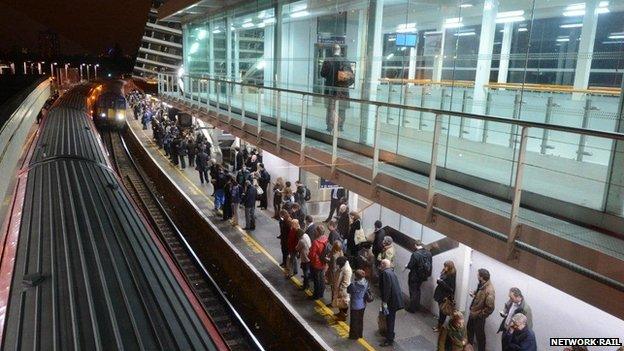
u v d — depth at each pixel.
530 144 8.33
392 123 11.36
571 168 7.39
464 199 7.01
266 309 10.04
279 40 16.41
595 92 7.13
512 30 8.80
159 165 22.05
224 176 15.31
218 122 17.98
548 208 6.60
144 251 7.48
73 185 10.81
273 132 13.36
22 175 11.94
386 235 10.71
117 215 9.09
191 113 22.69
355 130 11.75
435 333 8.70
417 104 11.09
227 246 12.28
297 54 15.16
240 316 10.23
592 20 7.22
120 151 29.52
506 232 6.15
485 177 7.73
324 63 12.57
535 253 5.60
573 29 7.54
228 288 12.02
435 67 10.59
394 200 8.08
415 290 9.31
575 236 5.57
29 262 6.63
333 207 13.35
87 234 7.81
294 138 12.62
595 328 6.36
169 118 29.56
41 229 7.89
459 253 8.55
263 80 17.78
